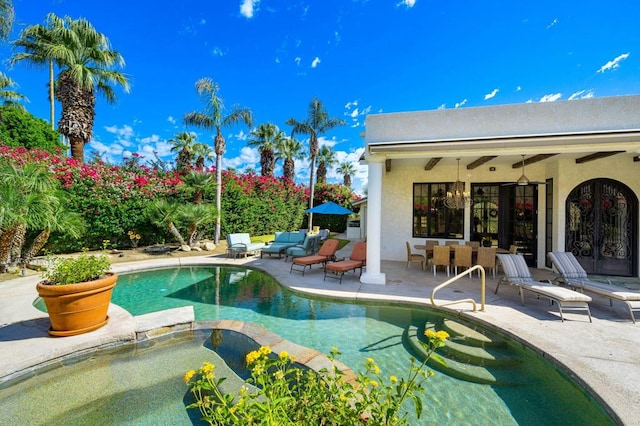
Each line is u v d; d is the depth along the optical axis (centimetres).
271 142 2573
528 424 274
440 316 548
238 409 178
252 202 1753
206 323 493
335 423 193
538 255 948
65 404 307
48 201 828
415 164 970
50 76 1862
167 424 279
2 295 617
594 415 285
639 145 575
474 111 700
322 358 384
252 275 915
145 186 1264
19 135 1512
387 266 965
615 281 755
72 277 420
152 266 979
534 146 609
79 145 1380
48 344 385
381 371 365
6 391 325
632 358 353
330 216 2631
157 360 394
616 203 827
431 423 276
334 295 645
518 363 377
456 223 1027
